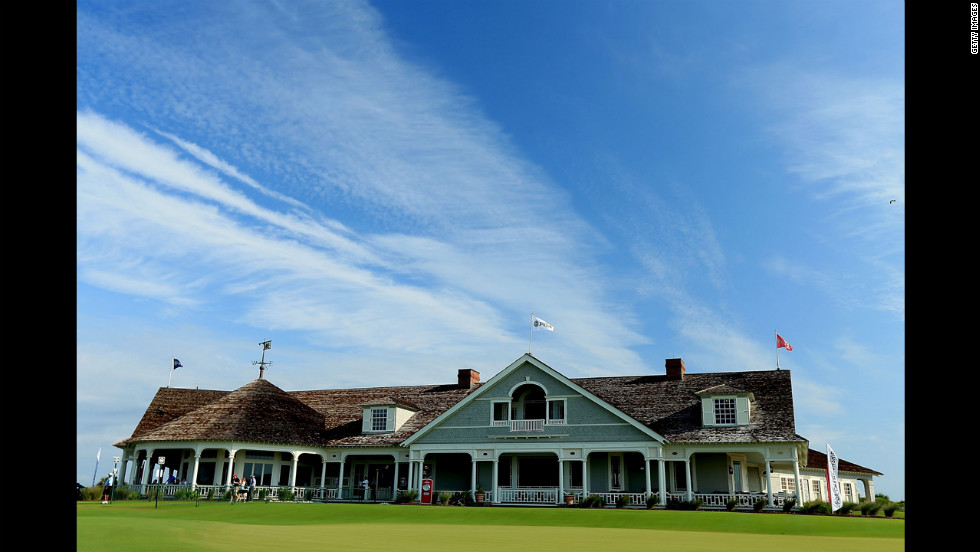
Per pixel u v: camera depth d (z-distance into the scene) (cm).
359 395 5116
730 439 3647
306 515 2912
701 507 3556
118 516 2500
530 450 3941
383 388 5191
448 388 4994
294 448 4278
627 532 2161
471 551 1417
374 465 4553
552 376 4019
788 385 3981
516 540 1752
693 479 3816
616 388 4403
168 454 4347
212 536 1684
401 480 4456
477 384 5009
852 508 3152
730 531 2323
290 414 4525
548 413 3972
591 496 3666
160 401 4925
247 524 2409
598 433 3847
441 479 4303
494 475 3953
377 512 3031
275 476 4391
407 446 4228
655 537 1958
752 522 2605
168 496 3934
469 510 3109
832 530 2328
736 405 3766
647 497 3597
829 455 3306
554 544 1645
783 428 3638
